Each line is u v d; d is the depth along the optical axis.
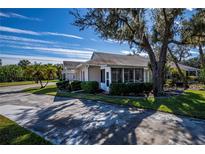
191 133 5.40
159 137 5.13
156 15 15.88
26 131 5.75
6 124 6.63
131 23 14.08
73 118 7.48
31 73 25.73
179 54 28.77
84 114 8.16
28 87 28.19
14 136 5.30
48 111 9.09
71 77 29.64
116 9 12.83
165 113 8.07
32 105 11.06
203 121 6.69
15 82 43.47
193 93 14.56
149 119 7.08
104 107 9.77
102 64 18.12
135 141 4.89
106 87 17.98
